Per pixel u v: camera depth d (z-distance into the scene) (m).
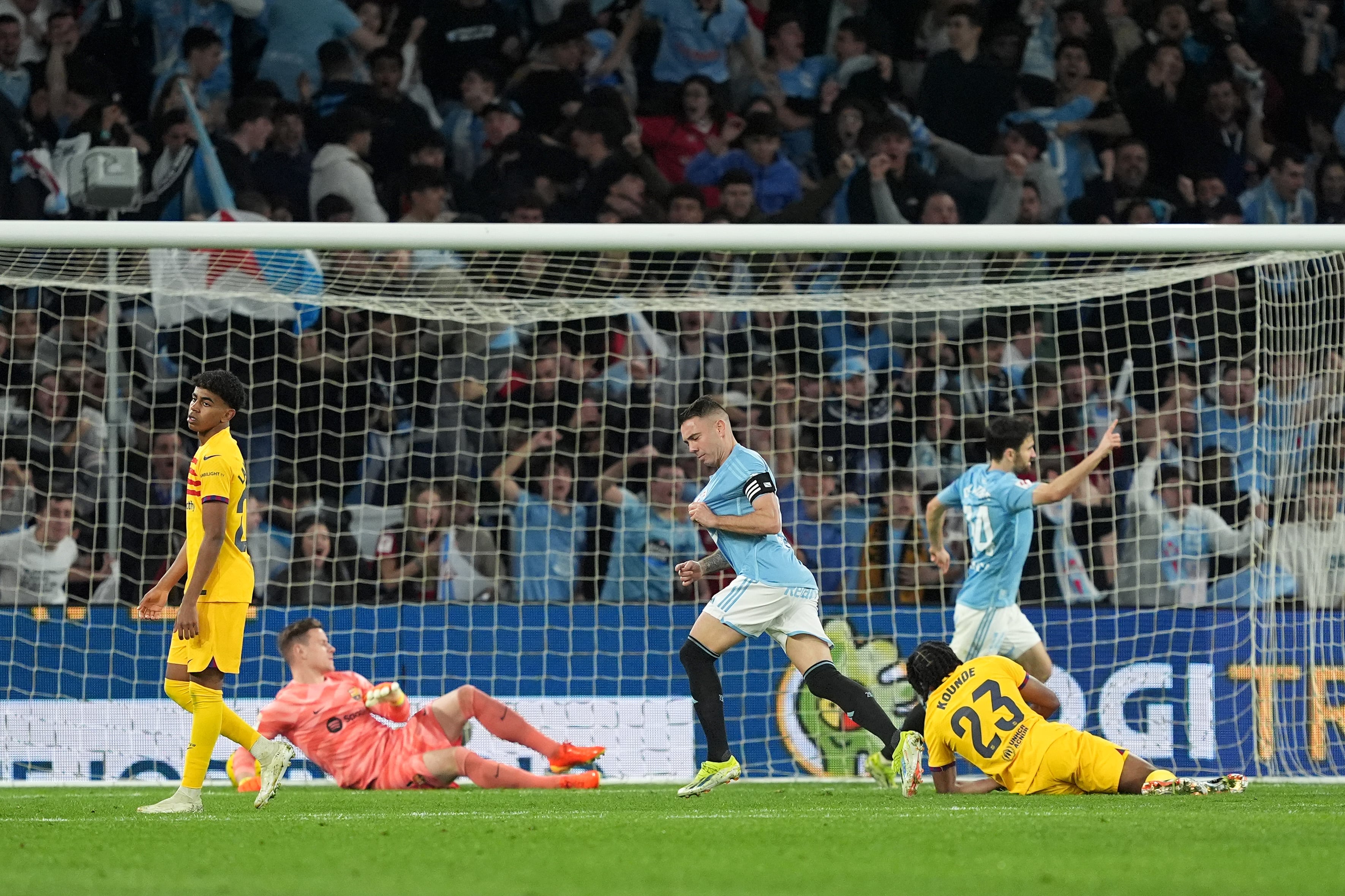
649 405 41.91
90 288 35.69
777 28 51.12
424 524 38.53
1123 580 38.66
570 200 47.41
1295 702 31.94
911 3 51.94
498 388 41.50
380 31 48.97
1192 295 42.78
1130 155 50.12
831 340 43.47
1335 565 33.38
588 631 32.09
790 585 22.23
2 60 45.47
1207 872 12.62
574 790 27.00
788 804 22.06
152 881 12.18
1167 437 40.12
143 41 47.41
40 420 38.59
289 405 40.97
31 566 35.88
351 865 13.31
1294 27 53.06
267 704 31.44
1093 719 31.94
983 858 13.78
